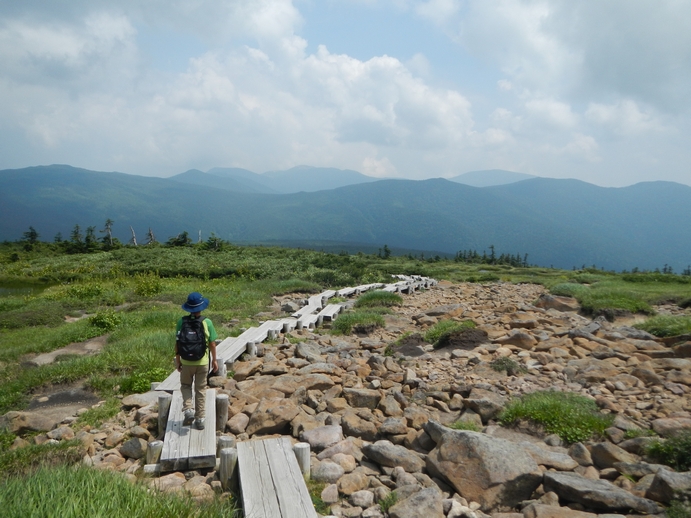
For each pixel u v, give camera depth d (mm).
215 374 9500
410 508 4570
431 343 12273
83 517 3893
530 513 4516
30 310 18625
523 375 9047
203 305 6574
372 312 17328
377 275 31047
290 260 35906
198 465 5793
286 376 8867
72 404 8758
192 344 6328
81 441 6465
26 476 4879
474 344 11266
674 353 9766
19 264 40688
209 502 4703
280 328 13711
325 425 6973
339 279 27562
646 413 6930
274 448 5527
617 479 5215
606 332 11992
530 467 5102
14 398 8891
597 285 25031
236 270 30422
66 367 10094
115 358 10539
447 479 5273
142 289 23109
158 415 7008
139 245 58438
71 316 18922
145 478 5516
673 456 5453
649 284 25188
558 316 14945
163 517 4121
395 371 9641
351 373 9539
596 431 6312
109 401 8500
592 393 7918
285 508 4402
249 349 11422
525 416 6773
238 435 6969
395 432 6613
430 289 27234
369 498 5020
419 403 7938
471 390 8008
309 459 5500
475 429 6703
